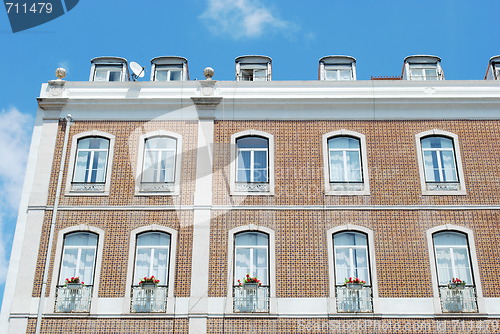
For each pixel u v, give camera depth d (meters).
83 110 17.25
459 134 16.83
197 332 14.57
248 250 15.55
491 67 19.06
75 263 15.46
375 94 17.34
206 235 15.60
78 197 16.09
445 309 14.80
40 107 17.28
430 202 15.95
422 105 17.16
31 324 14.73
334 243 15.61
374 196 16.03
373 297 14.90
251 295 14.97
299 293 14.98
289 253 15.41
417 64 19.41
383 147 16.67
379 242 15.50
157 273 15.38
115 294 15.02
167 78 19.02
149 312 14.80
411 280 15.08
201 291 14.98
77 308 14.88
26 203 16.06
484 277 15.11
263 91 17.42
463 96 17.19
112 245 15.53
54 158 16.62
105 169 16.58
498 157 16.53
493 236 15.54
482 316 14.65
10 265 15.32
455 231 15.66
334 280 15.11
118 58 19.22
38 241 15.58
